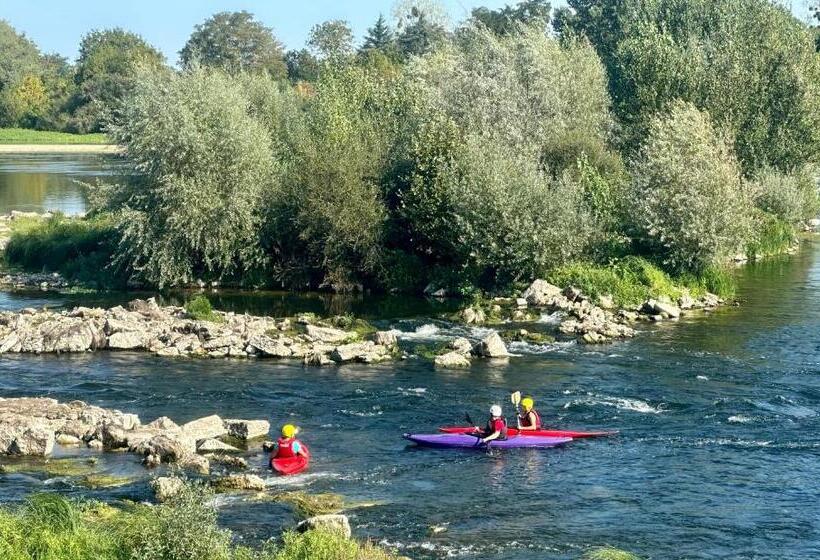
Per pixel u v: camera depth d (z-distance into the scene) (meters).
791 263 62.12
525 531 21.97
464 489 24.77
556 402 32.41
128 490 24.30
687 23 87.06
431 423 30.47
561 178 54.75
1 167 134.75
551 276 49.84
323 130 60.59
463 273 51.53
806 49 73.38
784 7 80.88
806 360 37.38
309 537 19.59
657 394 33.12
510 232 49.88
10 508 22.09
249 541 21.09
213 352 39.09
